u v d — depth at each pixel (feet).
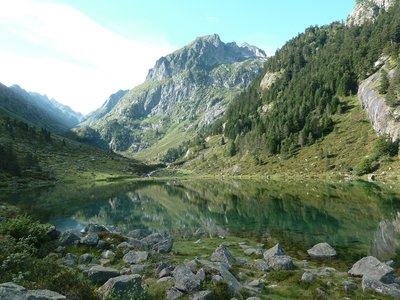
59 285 46.80
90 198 302.04
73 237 92.17
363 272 78.79
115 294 46.93
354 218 173.47
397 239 128.06
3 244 66.13
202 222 178.70
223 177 610.65
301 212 197.47
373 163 425.69
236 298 54.80
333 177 430.20
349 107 648.79
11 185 380.99
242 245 117.80
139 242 96.32
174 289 55.93
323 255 105.81
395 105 489.67
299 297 62.69
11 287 35.35
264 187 374.84
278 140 652.48
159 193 352.49
